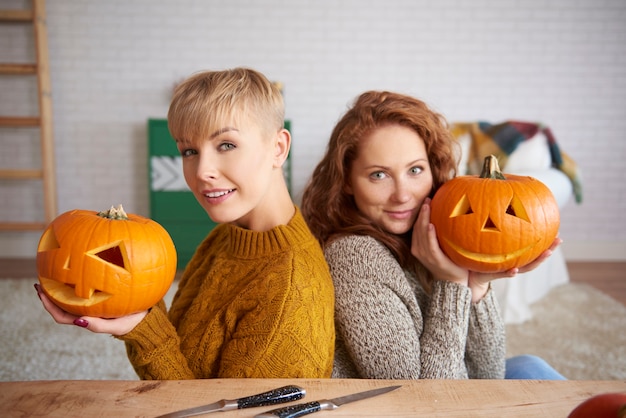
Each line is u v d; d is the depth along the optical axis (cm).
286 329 79
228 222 91
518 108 416
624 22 405
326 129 417
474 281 104
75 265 73
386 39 409
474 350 108
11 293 320
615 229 424
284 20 406
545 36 408
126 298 74
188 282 102
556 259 343
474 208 96
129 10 399
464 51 411
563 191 310
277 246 86
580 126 416
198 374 86
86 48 401
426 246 100
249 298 83
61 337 255
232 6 403
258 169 82
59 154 409
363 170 105
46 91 386
